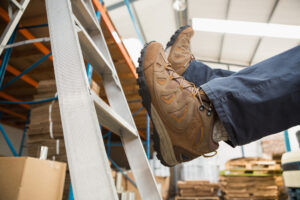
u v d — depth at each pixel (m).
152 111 0.76
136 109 3.76
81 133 0.48
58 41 0.60
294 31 6.00
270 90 0.58
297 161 2.18
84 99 0.51
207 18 6.58
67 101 0.52
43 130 1.75
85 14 0.96
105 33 2.09
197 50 8.11
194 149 0.71
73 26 0.61
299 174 2.14
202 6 6.28
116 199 0.42
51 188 1.16
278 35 6.23
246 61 7.92
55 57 0.58
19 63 2.53
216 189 4.72
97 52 0.81
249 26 6.32
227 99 0.61
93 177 0.44
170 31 7.45
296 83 0.57
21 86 3.21
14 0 0.81
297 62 0.60
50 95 1.90
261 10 5.81
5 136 1.77
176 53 1.10
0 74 1.58
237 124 0.60
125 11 6.23
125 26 6.85
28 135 1.79
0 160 1.03
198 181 4.73
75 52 0.57
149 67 0.78
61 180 1.25
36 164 1.07
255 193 4.43
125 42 2.79
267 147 5.17
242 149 6.49
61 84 0.54
